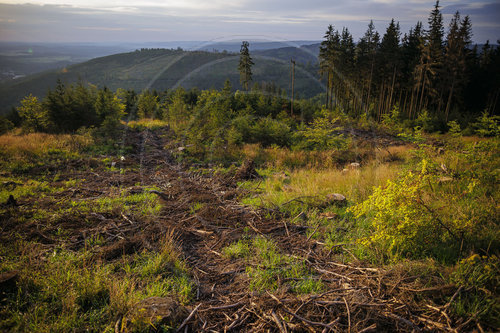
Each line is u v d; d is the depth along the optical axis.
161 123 24.27
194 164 10.82
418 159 8.37
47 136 14.80
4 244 4.03
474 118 26.95
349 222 4.66
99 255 3.78
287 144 14.24
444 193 5.21
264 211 5.41
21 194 6.59
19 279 3.00
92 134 15.71
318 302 2.75
